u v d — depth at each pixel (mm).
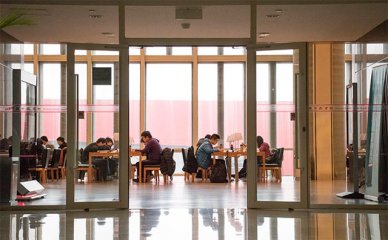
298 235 5496
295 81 7703
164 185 12070
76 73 7637
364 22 8531
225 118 16766
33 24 8211
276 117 7742
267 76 7781
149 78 16719
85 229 5883
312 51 13461
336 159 13391
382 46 8375
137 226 6074
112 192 7617
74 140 7590
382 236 5445
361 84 9070
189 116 16781
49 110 8344
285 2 7836
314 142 13438
